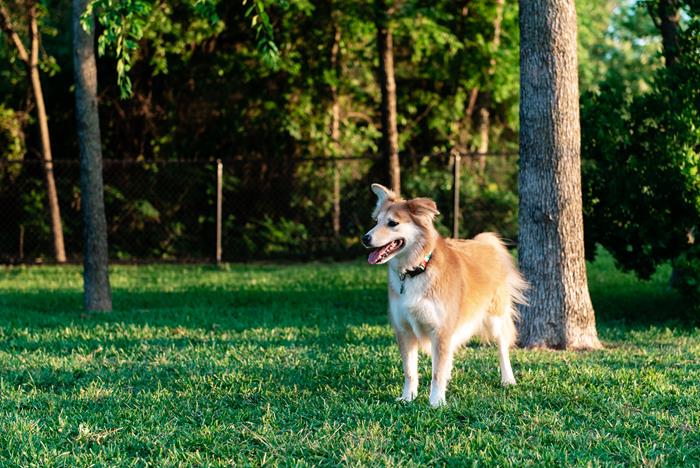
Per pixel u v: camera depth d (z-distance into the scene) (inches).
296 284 509.4
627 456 178.4
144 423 205.0
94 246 404.5
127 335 332.8
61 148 716.7
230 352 295.0
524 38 303.1
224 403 225.3
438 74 706.2
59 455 179.2
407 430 195.8
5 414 213.5
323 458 177.8
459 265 230.4
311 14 636.7
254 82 691.4
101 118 692.7
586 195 375.6
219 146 703.7
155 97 694.5
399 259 220.4
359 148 704.4
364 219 668.1
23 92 702.5
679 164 344.8
